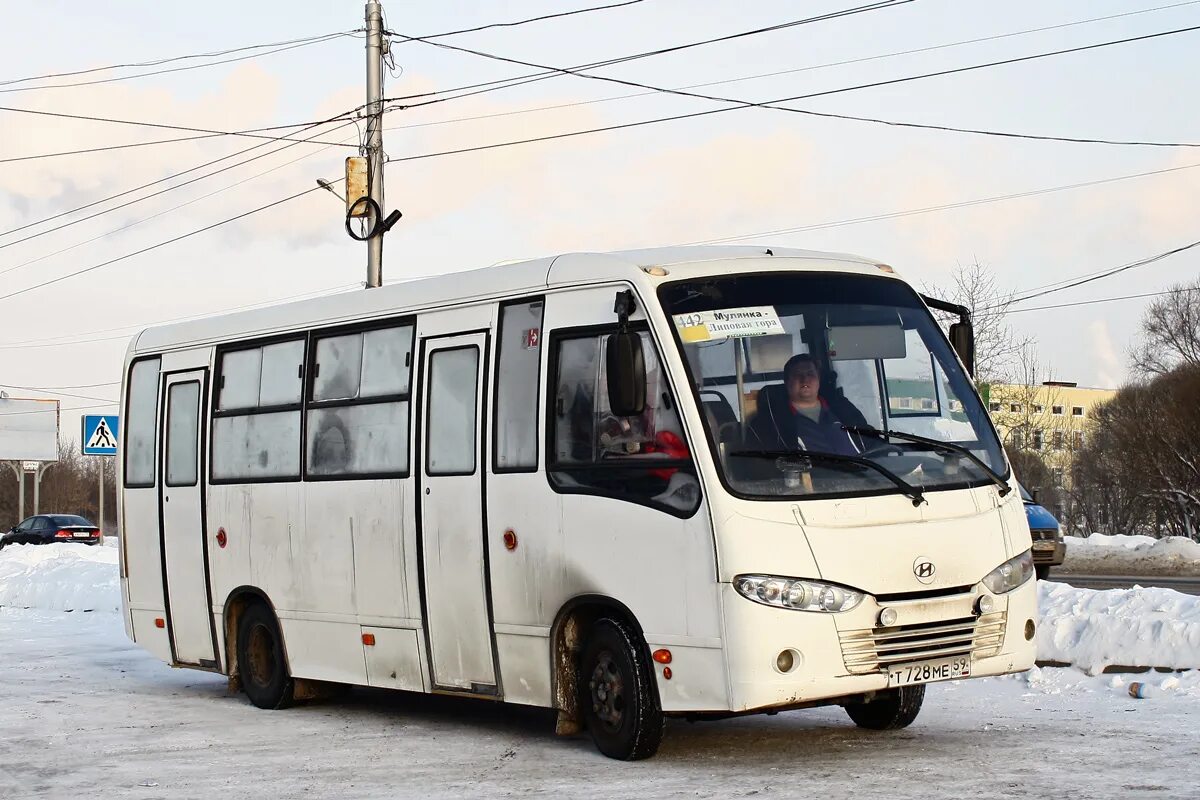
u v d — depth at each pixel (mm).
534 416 9945
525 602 9914
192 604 13727
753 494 8500
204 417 13641
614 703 9289
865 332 9289
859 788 8008
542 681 9820
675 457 8836
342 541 11750
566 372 9750
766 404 8812
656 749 9211
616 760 9305
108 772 9562
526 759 9555
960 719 10602
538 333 10023
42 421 71312
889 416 9141
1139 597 12820
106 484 91062
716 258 9445
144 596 14391
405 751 10156
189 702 13328
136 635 14516
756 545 8391
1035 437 52188
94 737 11133
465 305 10711
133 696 13797
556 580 9648
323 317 12281
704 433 8680
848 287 9453
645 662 9078
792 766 8836
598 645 9430
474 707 12516
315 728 11492
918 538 8641
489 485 10250
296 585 12305
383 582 11273
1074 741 9359
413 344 11164
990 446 9336
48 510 88375
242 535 13016
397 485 11156
